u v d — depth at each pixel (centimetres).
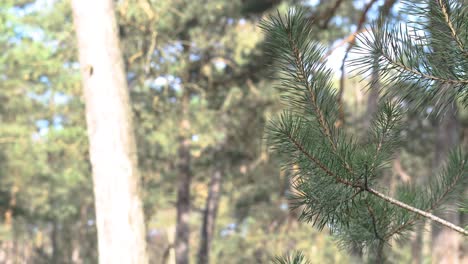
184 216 1748
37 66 1442
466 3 165
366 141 204
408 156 1278
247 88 1308
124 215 639
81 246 3806
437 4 165
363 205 219
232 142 1462
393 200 204
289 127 192
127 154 656
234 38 1301
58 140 1493
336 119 194
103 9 678
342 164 194
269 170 1472
